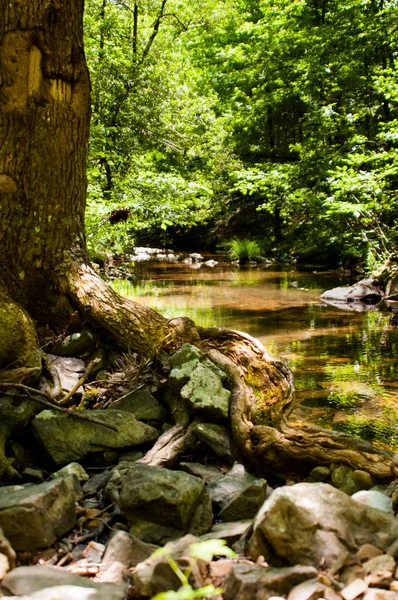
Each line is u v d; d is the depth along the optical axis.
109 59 13.30
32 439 3.34
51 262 4.54
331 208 13.22
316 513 2.18
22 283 4.50
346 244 14.56
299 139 20.08
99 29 13.54
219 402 3.51
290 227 20.08
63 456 3.21
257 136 21.30
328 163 14.62
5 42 4.16
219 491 2.89
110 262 16.53
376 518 2.26
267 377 3.92
